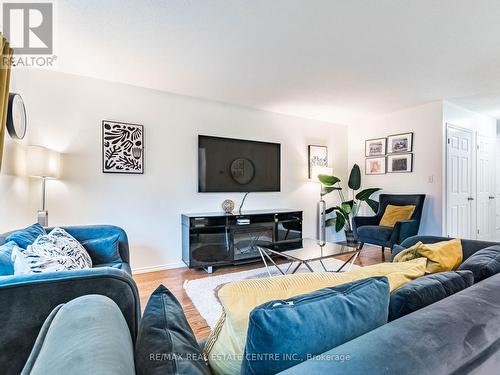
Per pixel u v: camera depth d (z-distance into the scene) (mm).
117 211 3096
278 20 1927
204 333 1862
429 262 1156
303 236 4555
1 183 2088
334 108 4125
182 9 1802
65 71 2785
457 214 4055
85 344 537
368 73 2840
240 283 786
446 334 573
